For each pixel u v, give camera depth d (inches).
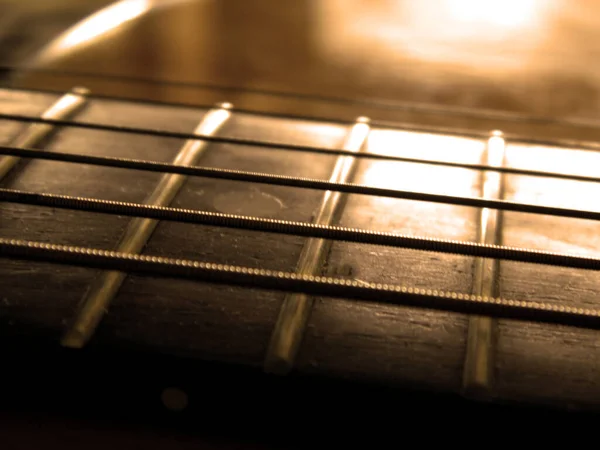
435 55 11.6
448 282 4.9
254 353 4.4
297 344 4.5
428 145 6.4
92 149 6.0
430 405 4.3
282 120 6.7
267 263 4.9
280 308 4.6
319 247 5.0
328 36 12.0
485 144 6.4
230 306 4.6
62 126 6.3
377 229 5.3
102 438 4.4
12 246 4.8
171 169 5.7
